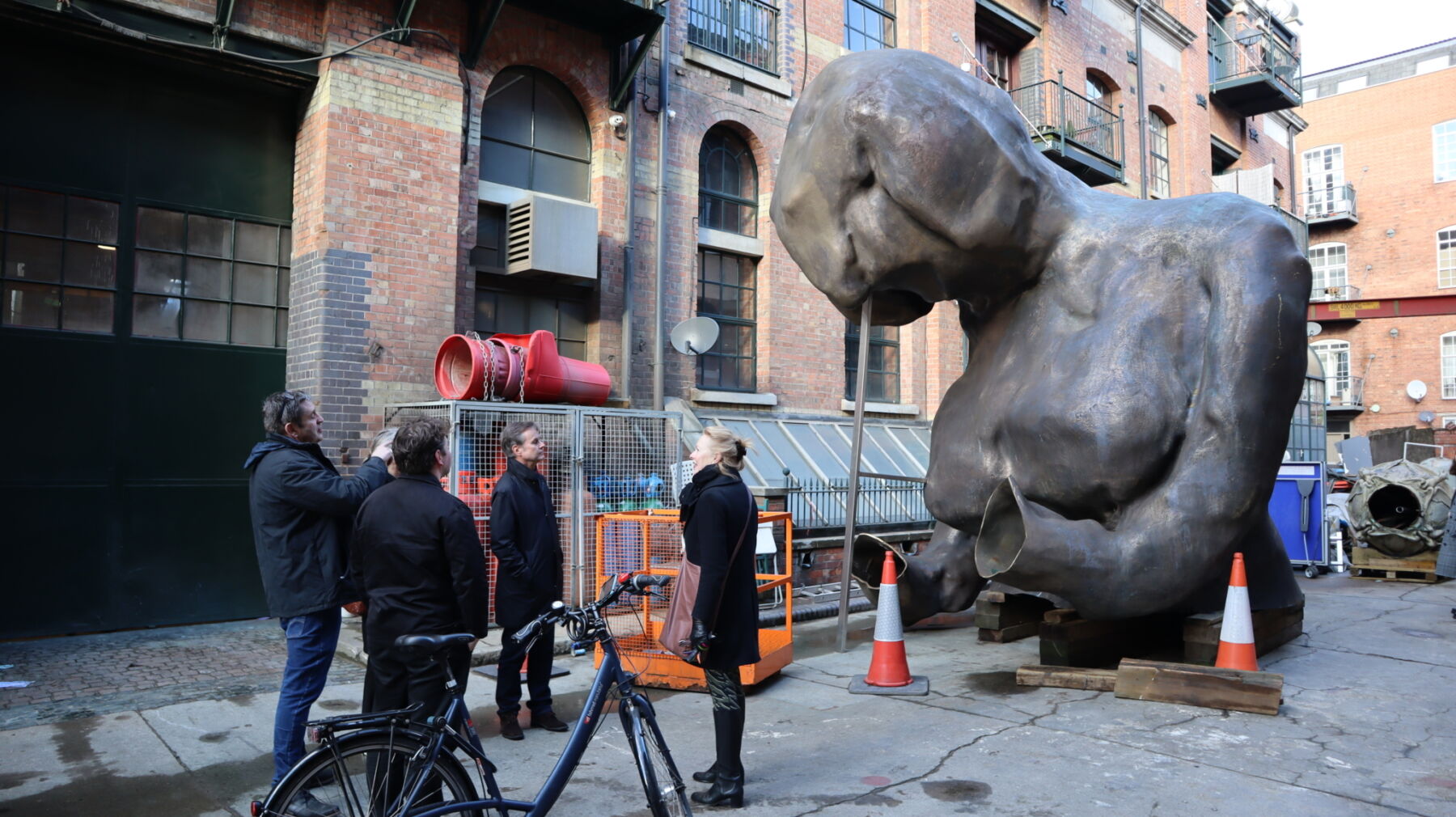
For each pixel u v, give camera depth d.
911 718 5.02
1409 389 31.06
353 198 7.84
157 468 7.48
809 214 6.20
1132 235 5.85
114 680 5.81
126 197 7.45
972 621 8.34
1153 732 4.63
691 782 4.02
